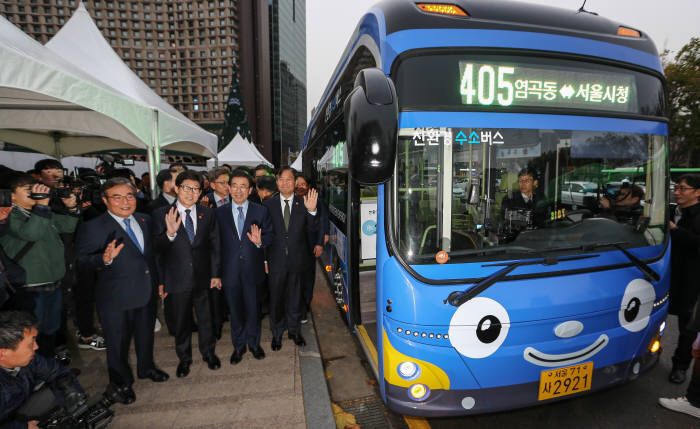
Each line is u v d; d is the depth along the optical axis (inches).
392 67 86.7
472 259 86.4
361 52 113.7
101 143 321.1
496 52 89.3
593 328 91.7
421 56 87.3
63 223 141.5
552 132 92.2
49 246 121.6
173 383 126.6
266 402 115.6
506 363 86.8
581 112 93.5
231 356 143.1
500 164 89.4
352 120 71.9
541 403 90.4
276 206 145.7
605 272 92.4
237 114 864.3
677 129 621.6
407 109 85.4
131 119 161.0
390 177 78.3
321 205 156.6
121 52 4074.8
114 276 109.5
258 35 4286.4
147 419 107.8
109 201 107.0
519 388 88.6
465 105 87.7
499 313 85.3
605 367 94.2
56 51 207.6
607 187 96.5
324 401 115.6
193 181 121.7
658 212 100.6
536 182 91.7
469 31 90.3
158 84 4190.5
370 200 139.3
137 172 371.2
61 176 140.1
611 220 96.0
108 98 141.1
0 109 179.6
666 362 143.9
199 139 243.3
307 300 179.0
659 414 111.3
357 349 158.7
